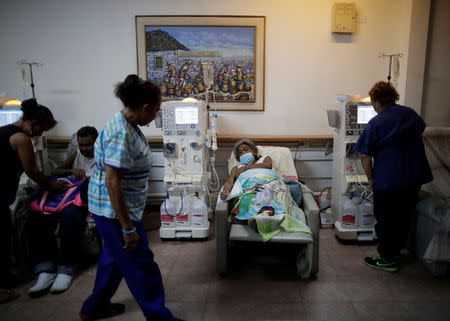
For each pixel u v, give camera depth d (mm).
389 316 1837
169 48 3301
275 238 1997
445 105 3311
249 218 2178
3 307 1968
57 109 3449
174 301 1990
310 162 3475
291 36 3287
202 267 2391
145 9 3270
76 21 3299
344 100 2719
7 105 2814
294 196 2564
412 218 2535
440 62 3229
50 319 1857
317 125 3449
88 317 1814
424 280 2195
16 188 2008
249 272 2316
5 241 2010
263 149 3047
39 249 2227
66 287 2137
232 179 2668
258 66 3330
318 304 1950
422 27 3086
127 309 1927
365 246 2703
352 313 1866
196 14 3256
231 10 3252
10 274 2084
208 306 1941
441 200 2344
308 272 2125
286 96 3395
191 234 2807
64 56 3359
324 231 3006
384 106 2234
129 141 1419
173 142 2725
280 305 1944
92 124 3473
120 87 1413
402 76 3240
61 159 3463
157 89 1445
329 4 3232
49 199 2285
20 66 3340
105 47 3338
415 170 2164
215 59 3314
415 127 2143
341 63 3336
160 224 3188
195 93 3371
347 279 2213
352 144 2660
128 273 1576
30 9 3281
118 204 1402
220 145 3434
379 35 3285
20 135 1911
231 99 3393
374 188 2271
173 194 2799
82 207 2266
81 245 2418
